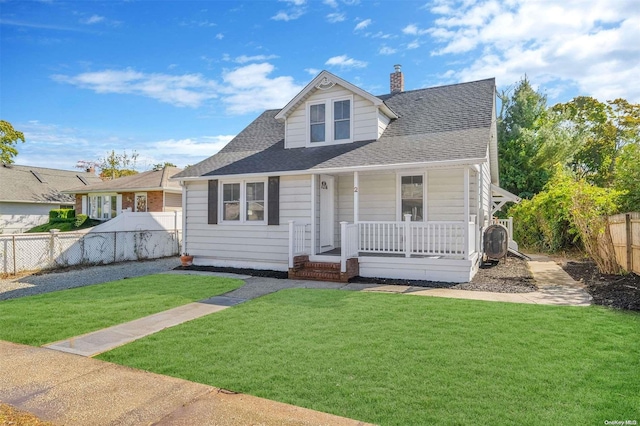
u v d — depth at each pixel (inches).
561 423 118.8
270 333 218.1
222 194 522.9
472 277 400.2
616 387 142.3
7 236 480.7
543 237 678.5
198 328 230.7
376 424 120.8
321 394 142.3
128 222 633.6
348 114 504.1
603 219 421.4
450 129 460.4
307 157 485.1
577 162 1123.9
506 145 986.1
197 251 538.0
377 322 235.9
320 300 303.4
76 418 130.7
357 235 432.5
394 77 629.0
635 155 458.6
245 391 147.3
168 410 134.6
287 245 475.2
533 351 179.9
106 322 250.7
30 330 234.5
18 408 138.5
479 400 134.0
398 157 405.7
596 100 1122.7
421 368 163.0
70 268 524.4
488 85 540.4
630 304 264.5
